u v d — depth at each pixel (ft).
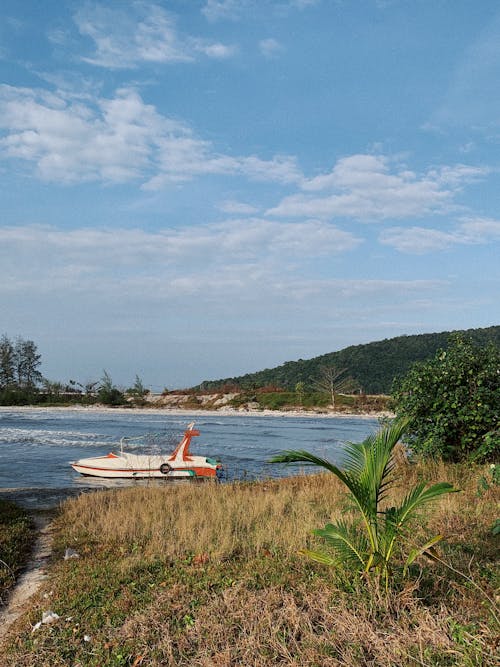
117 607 21.62
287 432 144.46
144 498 45.03
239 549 28.63
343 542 21.02
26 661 17.97
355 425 170.19
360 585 20.26
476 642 15.70
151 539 31.53
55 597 23.40
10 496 52.44
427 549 21.47
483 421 43.14
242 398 268.41
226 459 92.12
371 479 20.54
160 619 20.02
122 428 153.79
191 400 282.56
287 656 16.46
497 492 34.81
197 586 23.03
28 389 319.47
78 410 259.19
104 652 18.10
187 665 16.81
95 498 46.21
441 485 19.92
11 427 155.84
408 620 17.66
